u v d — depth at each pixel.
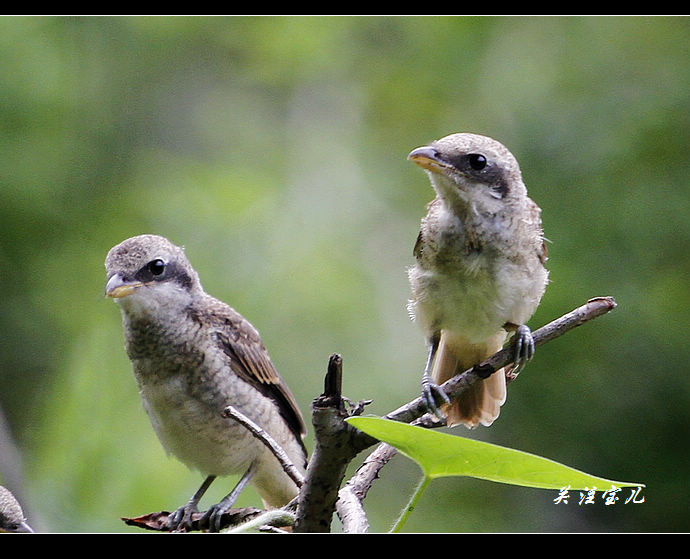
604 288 13.16
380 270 16.25
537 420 13.06
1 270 13.98
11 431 13.09
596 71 15.38
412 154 7.00
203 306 8.32
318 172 17.78
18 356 13.51
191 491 10.70
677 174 13.84
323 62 18.23
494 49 17.48
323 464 4.16
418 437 3.64
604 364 12.96
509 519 13.52
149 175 16.38
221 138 18.09
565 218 13.85
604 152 14.23
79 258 14.48
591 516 13.29
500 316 7.00
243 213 15.21
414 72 18.12
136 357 8.19
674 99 14.44
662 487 12.89
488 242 6.94
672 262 13.36
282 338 14.37
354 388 14.27
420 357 14.89
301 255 15.21
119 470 11.02
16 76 14.98
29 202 14.39
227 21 18.25
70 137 15.62
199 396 8.12
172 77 18.22
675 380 12.82
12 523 5.39
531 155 14.79
